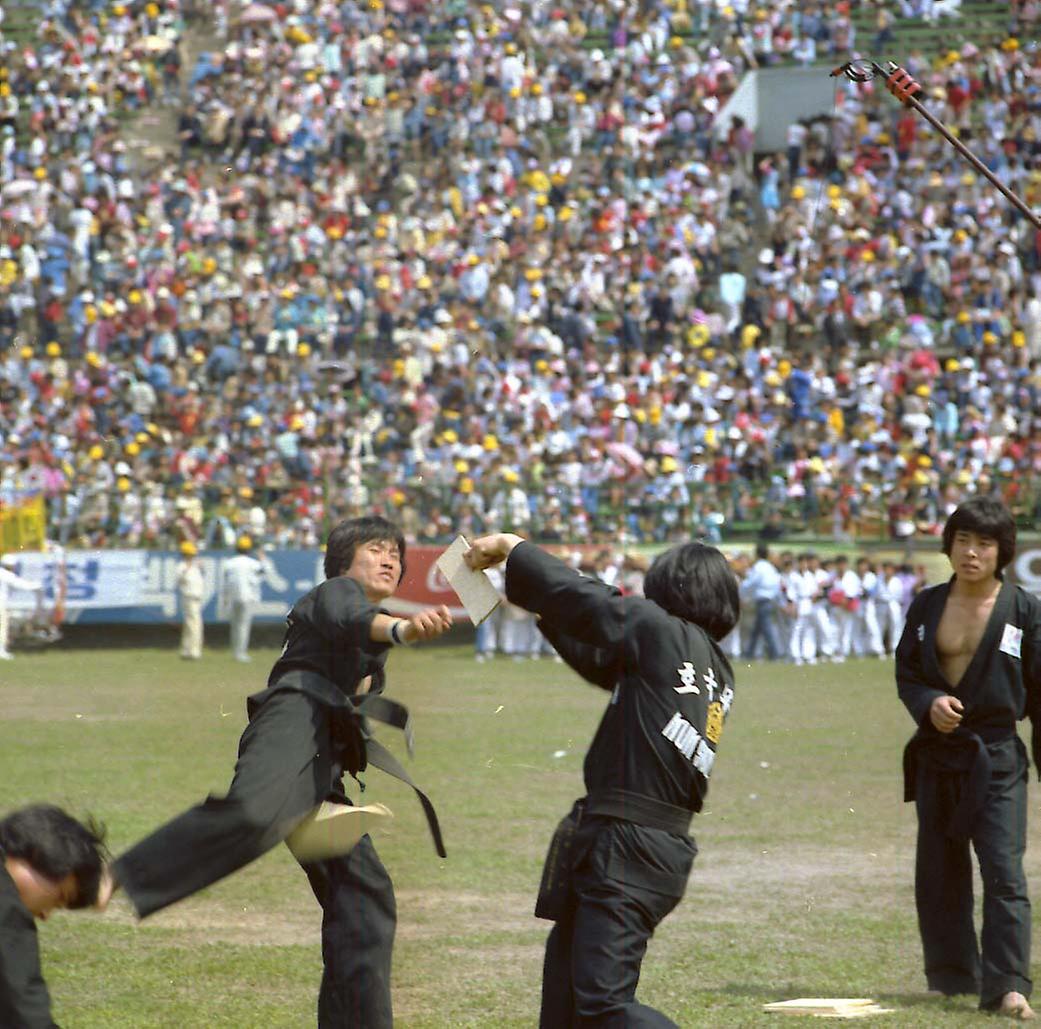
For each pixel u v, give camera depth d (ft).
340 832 52.39
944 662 67.51
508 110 339.57
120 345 301.43
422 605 261.44
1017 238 310.45
